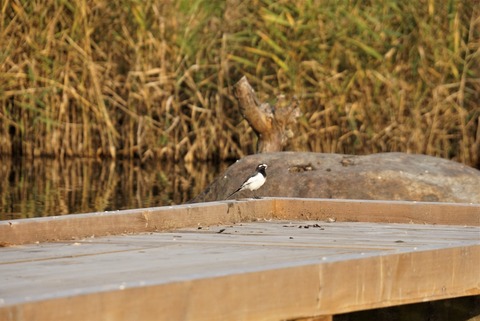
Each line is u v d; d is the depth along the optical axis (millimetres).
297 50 18328
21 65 19781
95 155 19719
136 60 19172
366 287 5422
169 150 19078
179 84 19047
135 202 13211
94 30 19672
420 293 5746
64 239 6879
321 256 5844
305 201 8344
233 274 4781
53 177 16375
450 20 18203
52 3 19672
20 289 4734
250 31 18641
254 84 18766
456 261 5973
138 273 5207
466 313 6730
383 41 18234
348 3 18266
